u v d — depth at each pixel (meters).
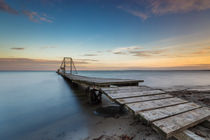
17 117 4.93
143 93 3.54
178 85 16.56
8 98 8.67
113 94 3.40
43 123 4.29
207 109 2.32
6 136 3.49
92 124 3.96
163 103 2.64
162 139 2.84
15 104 7.00
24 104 6.99
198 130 2.33
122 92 3.67
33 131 3.73
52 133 3.56
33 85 16.69
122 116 4.52
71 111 5.49
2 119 4.70
